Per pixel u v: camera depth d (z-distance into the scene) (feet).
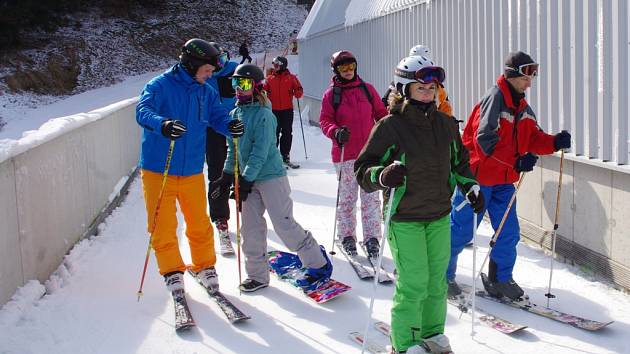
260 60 102.47
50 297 14.98
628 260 15.01
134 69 111.24
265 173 15.66
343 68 18.35
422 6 27.94
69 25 117.60
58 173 17.60
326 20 49.98
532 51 18.39
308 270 16.14
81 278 16.76
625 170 14.53
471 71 22.66
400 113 11.92
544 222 18.57
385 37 34.30
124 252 19.30
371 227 18.44
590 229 16.33
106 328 13.71
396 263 12.10
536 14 18.12
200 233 15.57
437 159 11.85
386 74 34.35
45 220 16.14
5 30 102.47
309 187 29.27
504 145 14.70
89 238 20.67
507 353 12.50
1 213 13.38
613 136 14.99
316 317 14.48
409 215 11.87
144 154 14.85
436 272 12.19
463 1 23.22
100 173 23.39
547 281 16.30
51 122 18.52
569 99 16.75
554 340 13.00
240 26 128.47
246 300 15.60
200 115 15.07
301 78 63.05
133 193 29.17
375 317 14.38
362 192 18.51
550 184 18.10
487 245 19.43
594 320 13.85
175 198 15.12
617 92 14.71
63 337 13.10
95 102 91.09
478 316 14.24
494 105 14.39
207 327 13.94
